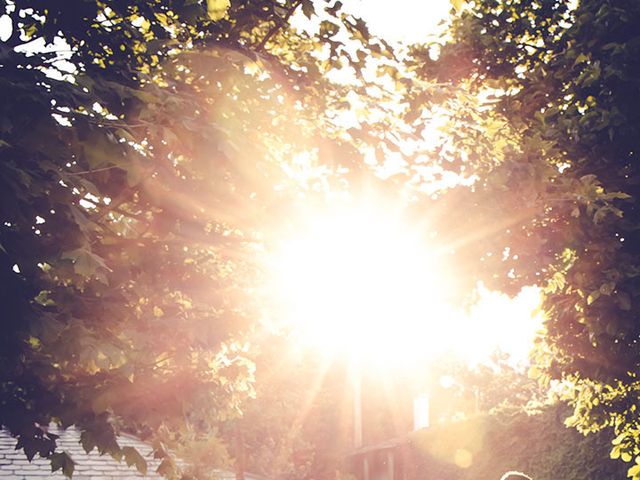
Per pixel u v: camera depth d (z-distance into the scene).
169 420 5.84
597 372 11.38
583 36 10.77
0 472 14.27
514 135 8.52
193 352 6.08
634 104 10.44
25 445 5.68
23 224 4.66
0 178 4.41
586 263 10.17
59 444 15.95
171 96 5.25
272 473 24.05
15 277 4.77
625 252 10.24
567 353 11.65
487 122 7.66
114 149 4.80
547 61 12.03
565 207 8.59
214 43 5.97
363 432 34.97
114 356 4.90
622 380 11.32
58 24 5.79
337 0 6.40
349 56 6.74
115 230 6.79
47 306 5.31
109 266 5.70
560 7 11.80
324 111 6.90
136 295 5.87
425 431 26.16
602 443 18.44
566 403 19.44
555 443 19.75
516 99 11.40
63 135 4.78
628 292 10.15
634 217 10.59
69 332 4.87
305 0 6.34
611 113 10.12
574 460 19.06
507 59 12.13
